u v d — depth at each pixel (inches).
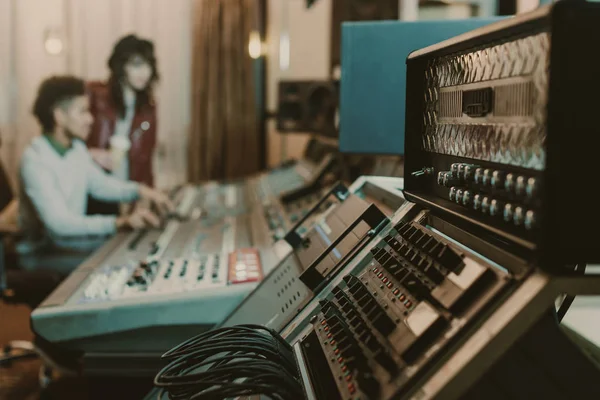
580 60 29.1
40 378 129.6
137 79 181.2
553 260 30.0
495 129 36.0
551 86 29.2
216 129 199.3
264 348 45.7
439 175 44.2
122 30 199.3
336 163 119.8
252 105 202.2
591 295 30.2
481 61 37.8
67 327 71.6
